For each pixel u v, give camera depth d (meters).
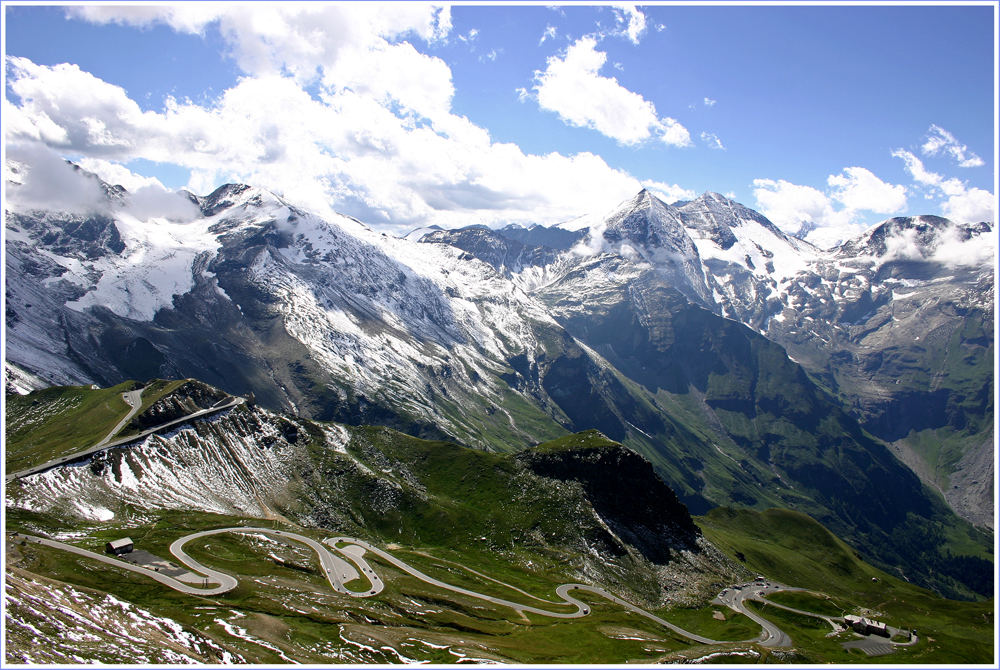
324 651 176.00
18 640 136.25
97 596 175.12
